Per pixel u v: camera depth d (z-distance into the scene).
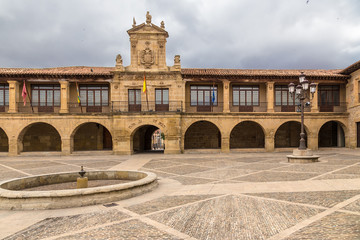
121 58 27.11
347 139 27.77
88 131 29.97
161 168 15.95
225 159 20.64
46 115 25.73
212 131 30.56
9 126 25.45
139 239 4.92
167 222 5.86
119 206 7.27
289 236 4.84
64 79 26.44
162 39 27.42
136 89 27.47
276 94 29.09
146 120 25.69
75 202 7.29
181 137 26.34
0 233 5.45
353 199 7.26
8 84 27.11
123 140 25.61
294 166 15.10
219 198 7.93
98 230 5.46
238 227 5.43
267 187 9.34
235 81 27.52
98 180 11.94
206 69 29.31
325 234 4.82
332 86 29.45
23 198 7.18
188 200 7.80
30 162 20.41
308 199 7.46
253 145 30.86
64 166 17.70
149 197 8.28
